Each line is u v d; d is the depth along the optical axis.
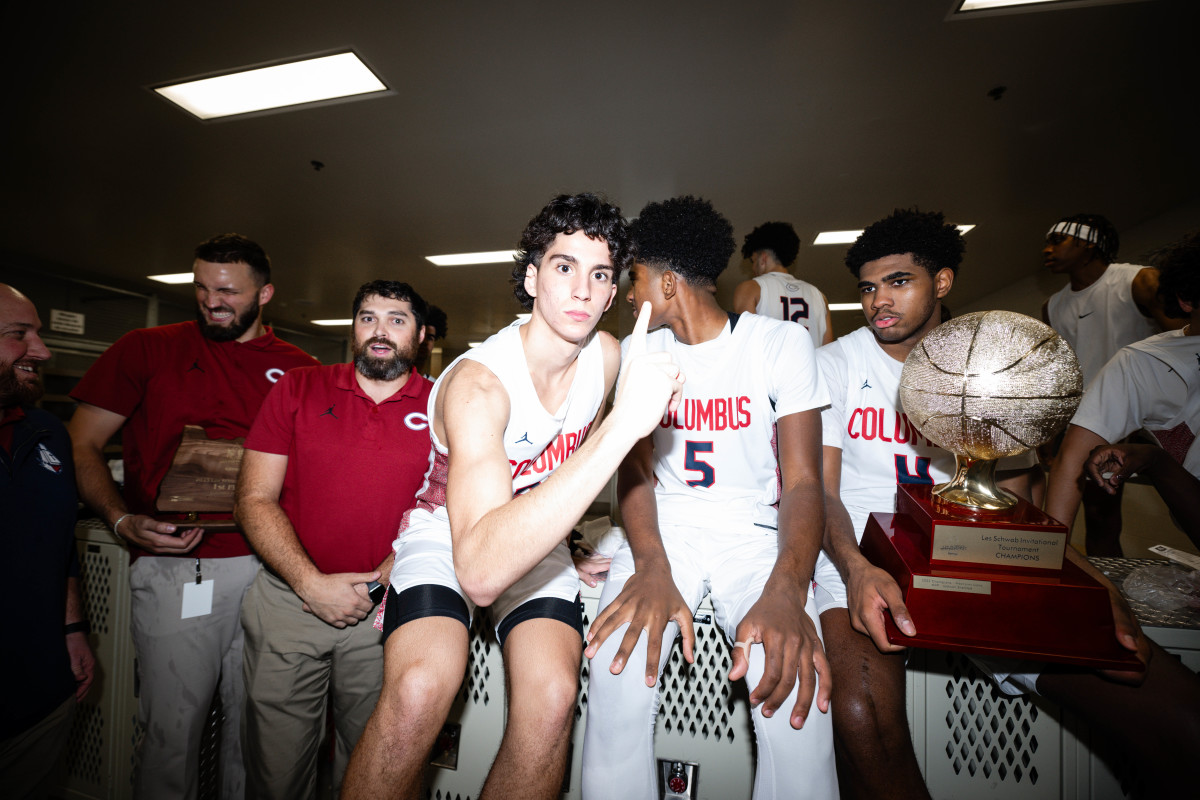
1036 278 6.42
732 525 1.17
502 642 1.00
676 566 1.08
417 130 3.62
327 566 1.33
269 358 1.65
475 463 0.77
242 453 1.47
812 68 2.96
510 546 0.66
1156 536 2.76
